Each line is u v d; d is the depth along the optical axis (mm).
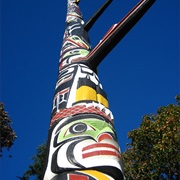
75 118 5734
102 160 4895
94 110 5938
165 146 14508
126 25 6957
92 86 6594
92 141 5184
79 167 4770
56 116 6039
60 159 4953
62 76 7082
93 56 7281
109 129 5617
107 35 7109
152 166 15172
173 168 14758
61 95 6469
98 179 4574
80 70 6965
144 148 16156
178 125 14828
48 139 5730
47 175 4961
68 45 8500
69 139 5258
